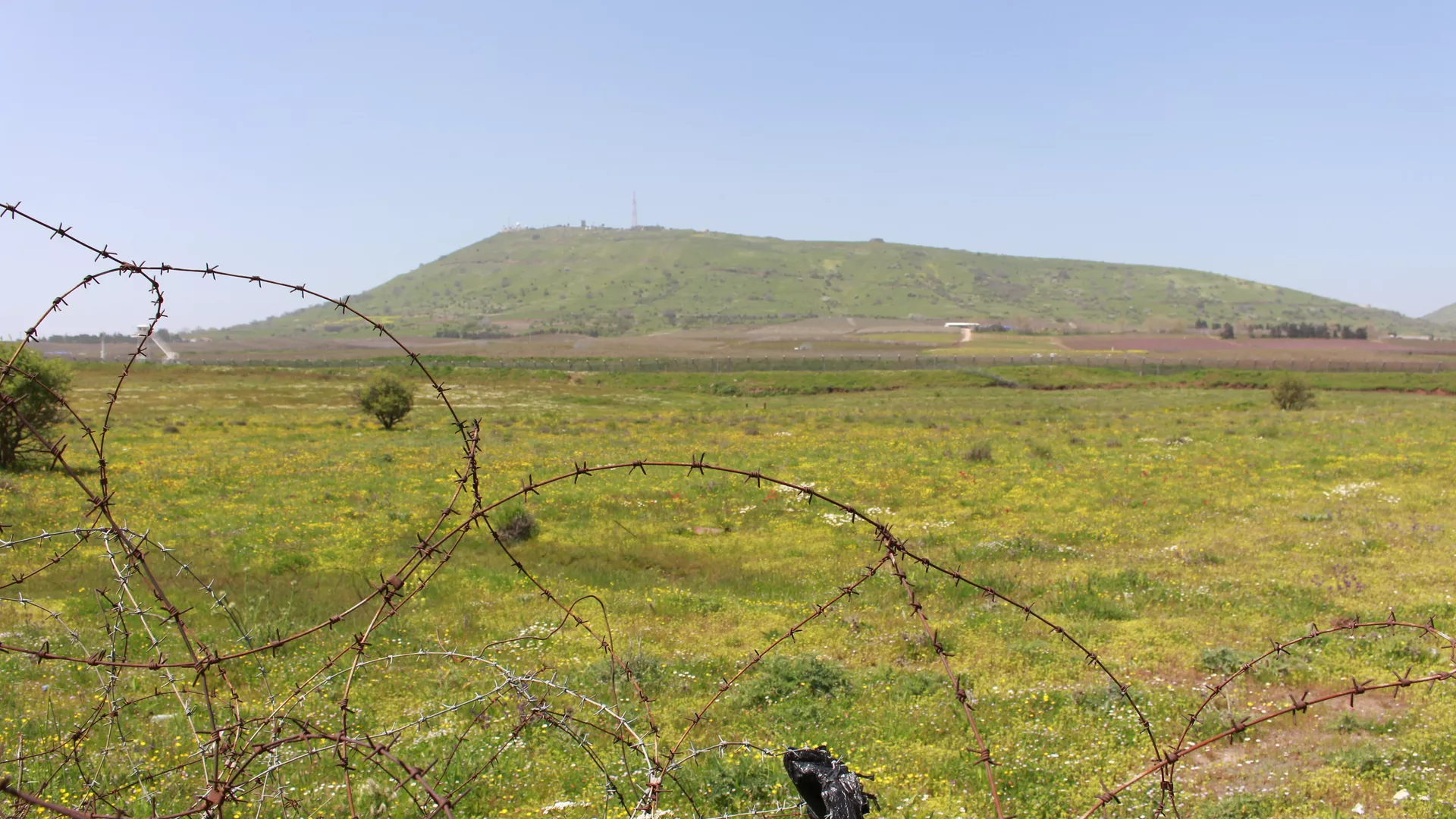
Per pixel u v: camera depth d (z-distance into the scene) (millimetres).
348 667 10367
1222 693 9781
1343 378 80312
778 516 22906
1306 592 14266
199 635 11477
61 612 12312
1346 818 6766
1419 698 9359
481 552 18594
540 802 7023
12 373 3623
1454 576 14953
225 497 24938
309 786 6906
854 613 13539
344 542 19188
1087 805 7145
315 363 111562
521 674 9961
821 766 3949
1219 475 28000
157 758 7156
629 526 21719
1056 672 10695
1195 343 153750
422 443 40906
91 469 29109
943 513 23078
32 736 7617
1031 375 90375
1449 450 31016
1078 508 23297
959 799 7191
